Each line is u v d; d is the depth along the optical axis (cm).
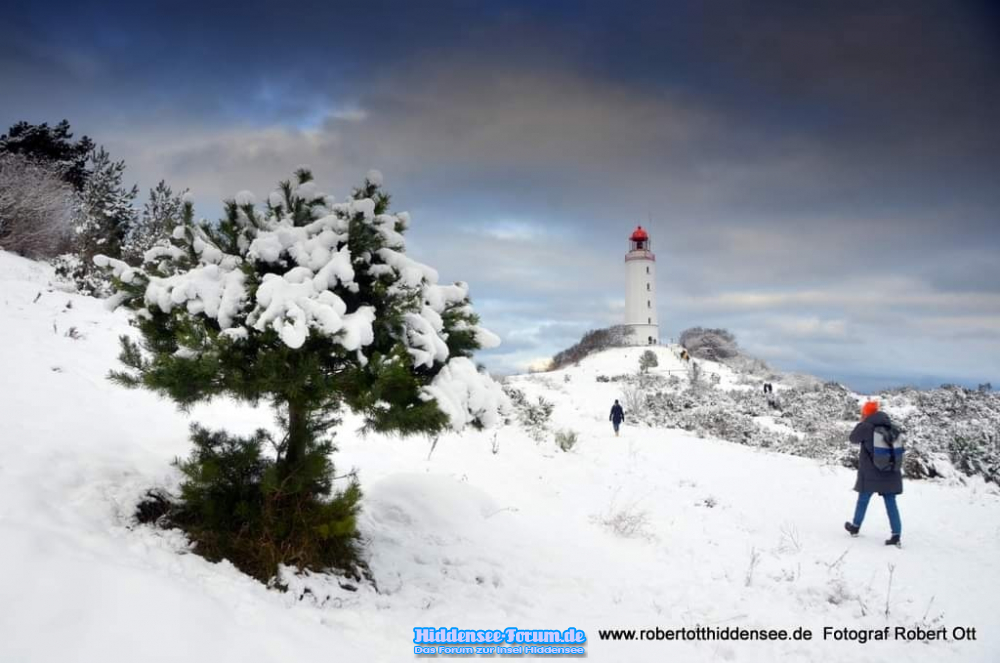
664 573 693
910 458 1480
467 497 796
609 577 646
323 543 476
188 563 398
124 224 2375
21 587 281
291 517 457
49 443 524
